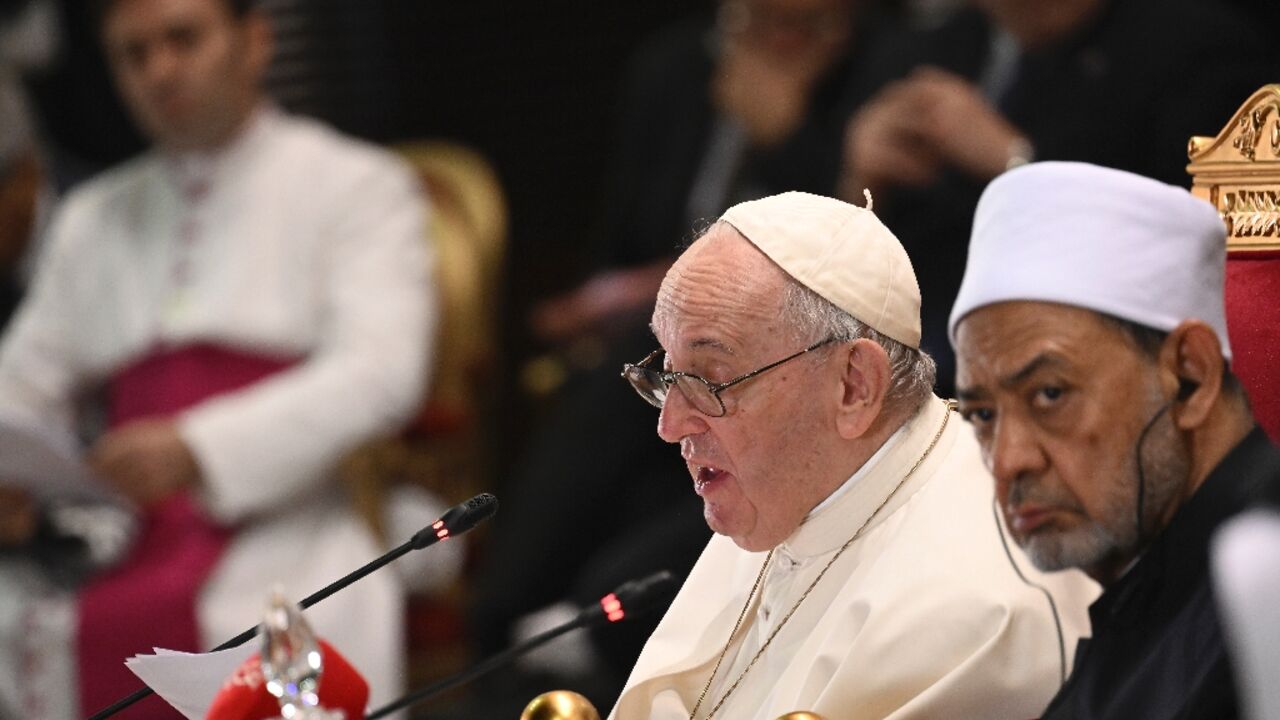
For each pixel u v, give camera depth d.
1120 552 10.14
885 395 10.88
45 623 21.00
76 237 23.00
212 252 22.36
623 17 31.00
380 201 22.64
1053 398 10.09
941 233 17.31
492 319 24.86
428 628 23.09
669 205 23.62
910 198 17.67
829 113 22.14
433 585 23.08
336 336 22.00
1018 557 11.03
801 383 10.66
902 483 11.12
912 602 10.75
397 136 31.06
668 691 11.72
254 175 22.55
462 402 24.20
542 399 25.78
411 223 22.84
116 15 22.27
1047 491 10.14
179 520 21.38
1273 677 6.20
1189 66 16.84
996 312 10.25
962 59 19.81
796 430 10.77
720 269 10.71
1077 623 11.07
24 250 24.72
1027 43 17.69
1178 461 10.05
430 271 23.12
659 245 23.67
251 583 21.31
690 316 10.67
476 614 22.94
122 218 22.91
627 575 19.81
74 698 20.94
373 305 22.03
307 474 21.39
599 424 22.50
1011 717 10.54
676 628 11.95
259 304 22.06
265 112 23.00
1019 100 18.00
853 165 18.08
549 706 10.18
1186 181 16.55
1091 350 10.05
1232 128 11.83
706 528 19.56
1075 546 10.14
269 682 8.26
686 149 23.72
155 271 22.52
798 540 11.25
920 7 22.94
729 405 10.67
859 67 21.72
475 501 11.16
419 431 23.77
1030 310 10.14
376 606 21.61
